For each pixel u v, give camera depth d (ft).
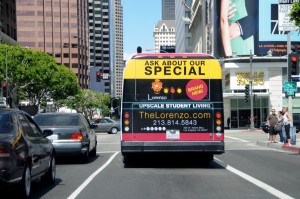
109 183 37.63
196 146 46.55
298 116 144.05
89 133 57.47
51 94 244.01
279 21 78.64
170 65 47.11
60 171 46.44
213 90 46.91
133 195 31.71
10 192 28.89
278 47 179.22
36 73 200.03
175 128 46.78
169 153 48.55
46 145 35.09
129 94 46.96
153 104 46.83
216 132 46.73
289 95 80.38
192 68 47.03
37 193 32.81
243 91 181.57
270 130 87.61
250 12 179.93
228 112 185.47
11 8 275.80
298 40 179.73
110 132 150.61
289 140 78.54
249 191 33.42
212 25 218.59
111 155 66.64
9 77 197.88
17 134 28.84
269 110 181.78
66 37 520.01
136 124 46.83
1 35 242.58
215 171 45.78
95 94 400.06
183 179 39.83
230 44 182.80
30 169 30.17
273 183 37.50
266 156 63.72
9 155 26.55
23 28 505.25
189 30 369.09
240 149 77.87
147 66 47.11
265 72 181.57
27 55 198.80
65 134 51.80
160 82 47.01
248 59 179.52
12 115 29.86
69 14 521.65
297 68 80.28
